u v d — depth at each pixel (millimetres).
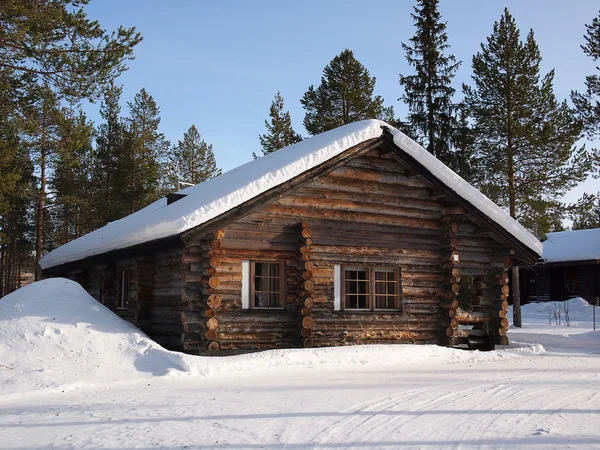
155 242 11852
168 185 47125
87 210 39719
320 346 13133
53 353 10070
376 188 14297
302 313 12719
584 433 6059
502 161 27953
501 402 7750
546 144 27531
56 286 12328
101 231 19453
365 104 35438
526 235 15016
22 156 25344
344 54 35312
